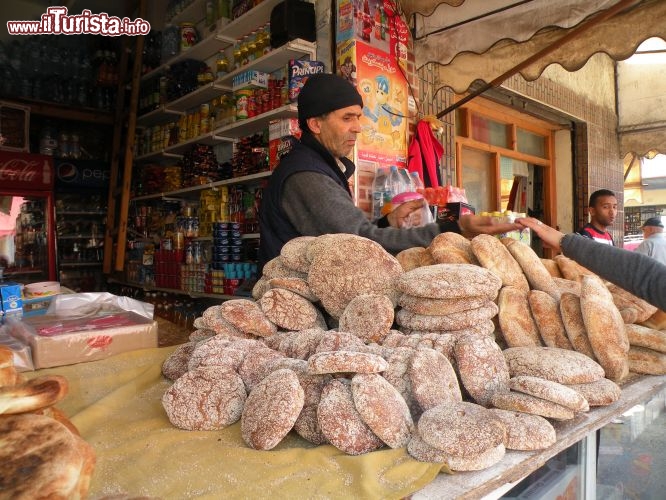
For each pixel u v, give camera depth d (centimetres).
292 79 291
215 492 72
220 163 420
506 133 489
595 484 106
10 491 45
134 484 76
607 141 559
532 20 257
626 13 252
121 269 453
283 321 120
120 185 492
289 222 179
